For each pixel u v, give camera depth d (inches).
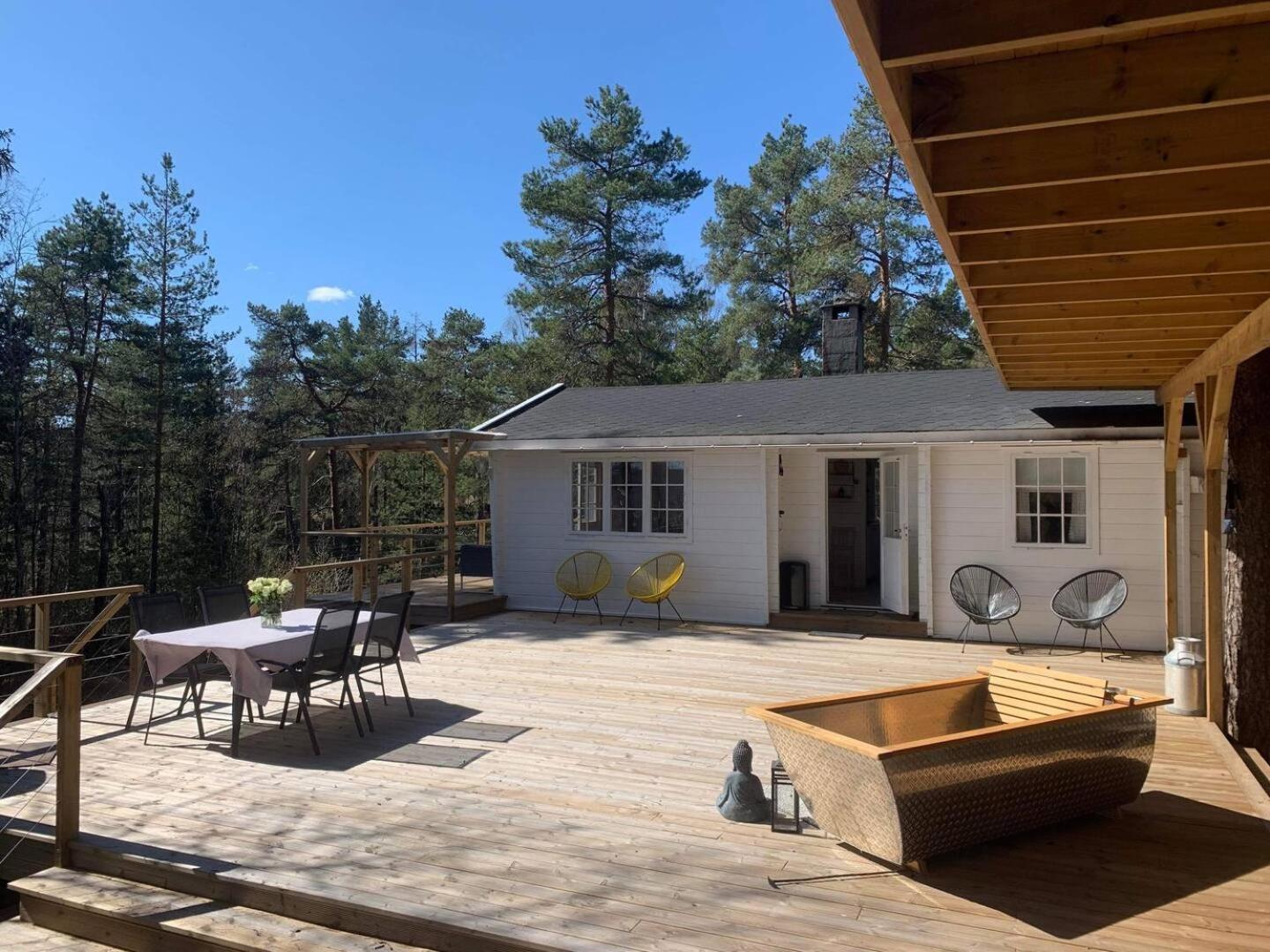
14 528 705.0
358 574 380.5
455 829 155.9
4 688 577.3
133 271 847.7
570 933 117.3
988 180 117.3
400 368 1179.9
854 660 310.5
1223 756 196.2
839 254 842.8
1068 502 338.0
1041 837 151.0
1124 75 94.3
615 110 888.3
